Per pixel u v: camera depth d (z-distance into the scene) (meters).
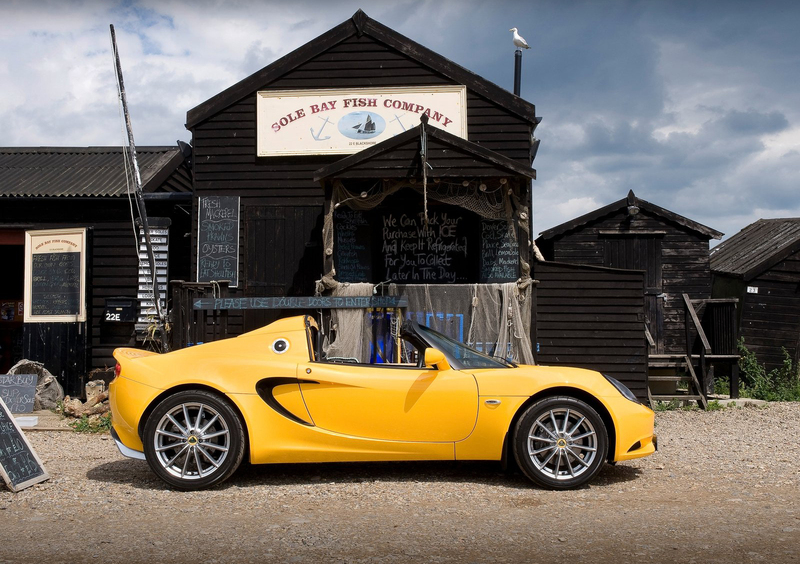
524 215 9.91
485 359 5.93
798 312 13.73
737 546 3.85
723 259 16.36
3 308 14.63
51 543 4.04
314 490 5.40
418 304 9.77
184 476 5.41
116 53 11.09
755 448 7.39
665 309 15.38
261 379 5.54
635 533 4.13
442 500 5.06
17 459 5.62
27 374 10.74
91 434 8.71
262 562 3.65
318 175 9.72
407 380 5.61
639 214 15.52
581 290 11.22
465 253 11.82
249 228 11.73
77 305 11.83
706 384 11.66
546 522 4.41
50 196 11.84
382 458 5.57
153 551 3.86
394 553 3.78
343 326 9.00
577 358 11.12
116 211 12.22
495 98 11.73
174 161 12.91
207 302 8.36
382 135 11.78
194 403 5.46
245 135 11.86
